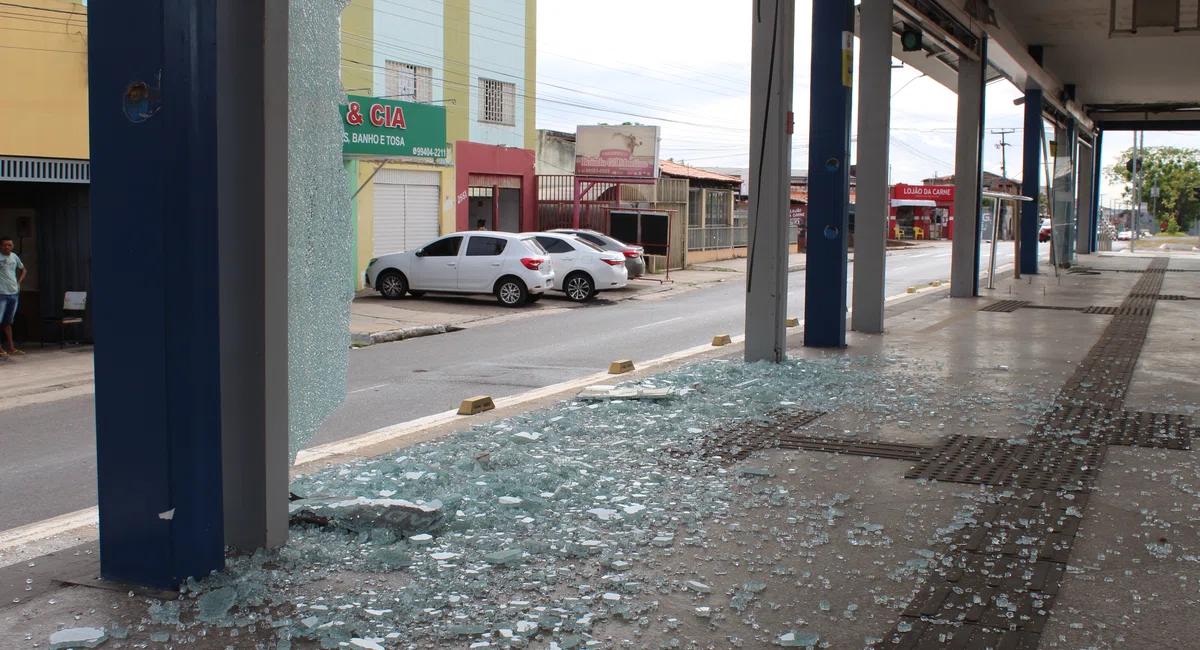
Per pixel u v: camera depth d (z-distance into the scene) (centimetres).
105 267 402
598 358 1320
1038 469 607
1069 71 2678
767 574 431
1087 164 3941
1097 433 708
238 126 426
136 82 392
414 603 392
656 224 2930
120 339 402
